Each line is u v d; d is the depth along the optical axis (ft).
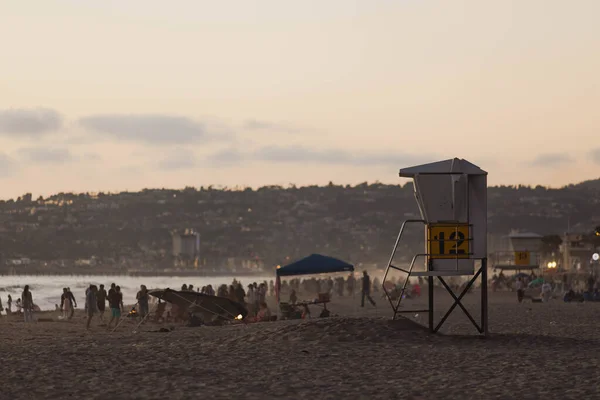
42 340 130.93
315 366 79.25
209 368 77.10
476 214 112.37
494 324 147.02
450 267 113.09
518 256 471.62
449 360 84.02
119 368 76.69
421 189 112.47
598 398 57.77
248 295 247.91
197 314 183.73
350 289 384.68
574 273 525.34
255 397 59.52
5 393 60.80
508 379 68.23
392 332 108.47
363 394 61.05
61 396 59.82
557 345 101.14
